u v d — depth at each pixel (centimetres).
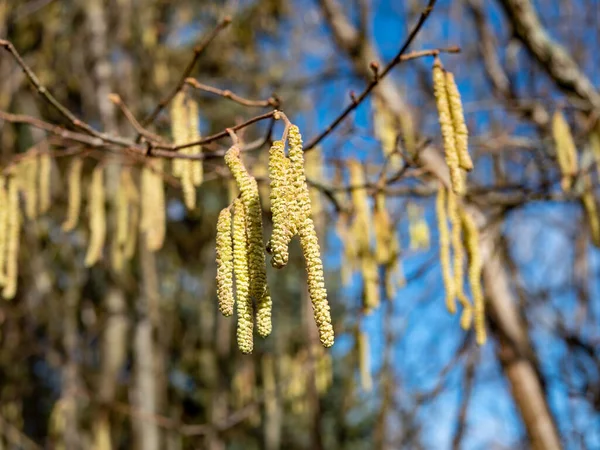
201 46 284
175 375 956
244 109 779
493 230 473
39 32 758
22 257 714
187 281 985
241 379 675
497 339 536
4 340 762
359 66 555
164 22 798
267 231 519
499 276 530
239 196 182
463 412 493
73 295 752
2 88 692
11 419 755
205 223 872
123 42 693
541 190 408
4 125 714
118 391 743
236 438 957
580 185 391
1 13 614
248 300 173
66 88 763
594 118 381
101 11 675
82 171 702
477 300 299
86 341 778
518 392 518
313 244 170
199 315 931
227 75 812
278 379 834
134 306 698
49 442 696
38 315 802
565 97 500
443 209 300
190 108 315
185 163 308
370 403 932
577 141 411
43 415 1016
